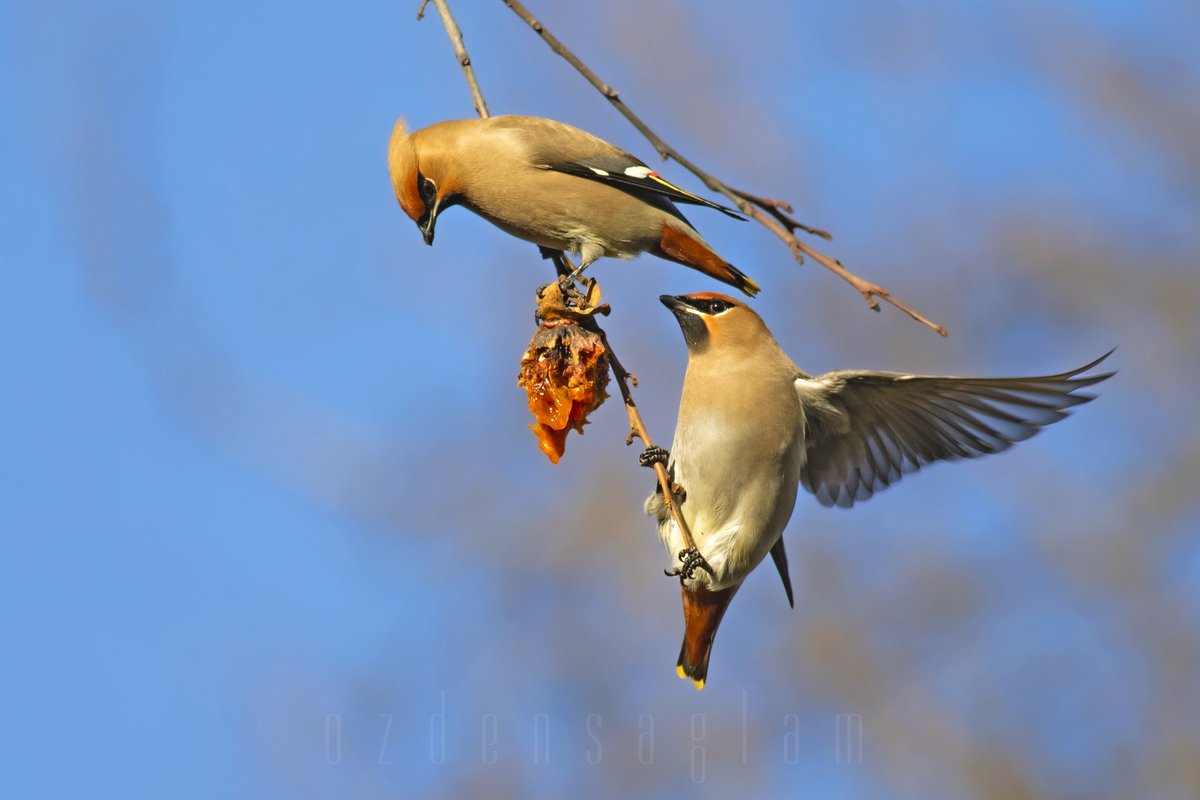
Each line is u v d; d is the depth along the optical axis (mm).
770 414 12039
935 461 12445
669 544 12164
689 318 12320
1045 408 11914
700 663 12164
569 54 10195
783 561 12820
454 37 12367
